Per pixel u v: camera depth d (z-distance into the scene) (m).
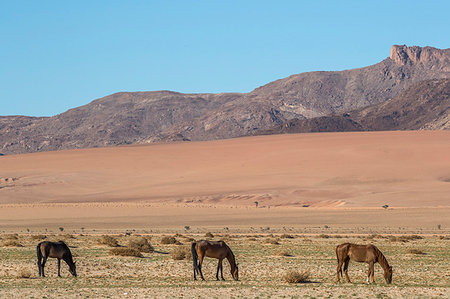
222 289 46.09
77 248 92.06
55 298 41.56
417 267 67.06
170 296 42.62
